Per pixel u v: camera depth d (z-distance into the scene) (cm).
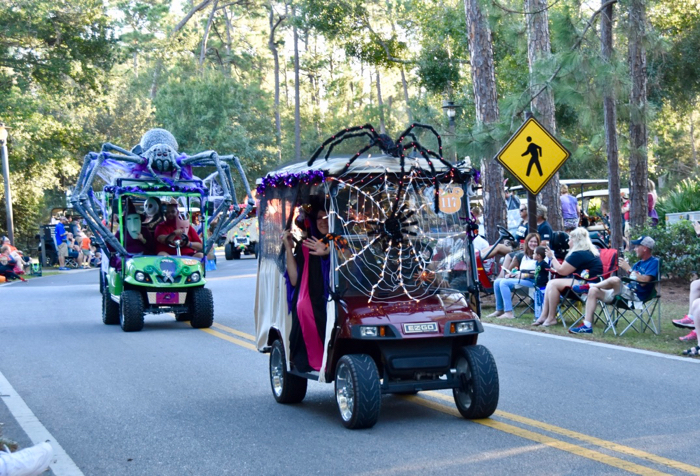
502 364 983
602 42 1455
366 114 5491
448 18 3403
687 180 2188
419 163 739
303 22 4100
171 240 1451
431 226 736
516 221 2162
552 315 1269
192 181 1500
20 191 3966
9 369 1017
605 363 975
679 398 786
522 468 575
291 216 758
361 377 675
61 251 3341
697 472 559
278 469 590
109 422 744
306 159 826
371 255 714
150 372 988
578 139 3169
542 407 762
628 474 558
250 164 5234
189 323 1475
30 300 1908
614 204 1639
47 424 740
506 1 1625
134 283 1359
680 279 1762
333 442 657
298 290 768
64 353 1135
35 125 3719
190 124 5162
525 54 2202
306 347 760
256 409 785
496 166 1895
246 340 1250
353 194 708
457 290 744
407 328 676
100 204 1574
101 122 5609
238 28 7238
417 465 588
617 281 1181
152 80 6762
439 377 722
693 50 2905
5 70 3762
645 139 1945
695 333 1088
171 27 6562
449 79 3544
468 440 652
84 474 592
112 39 3766
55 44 3662
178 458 627
